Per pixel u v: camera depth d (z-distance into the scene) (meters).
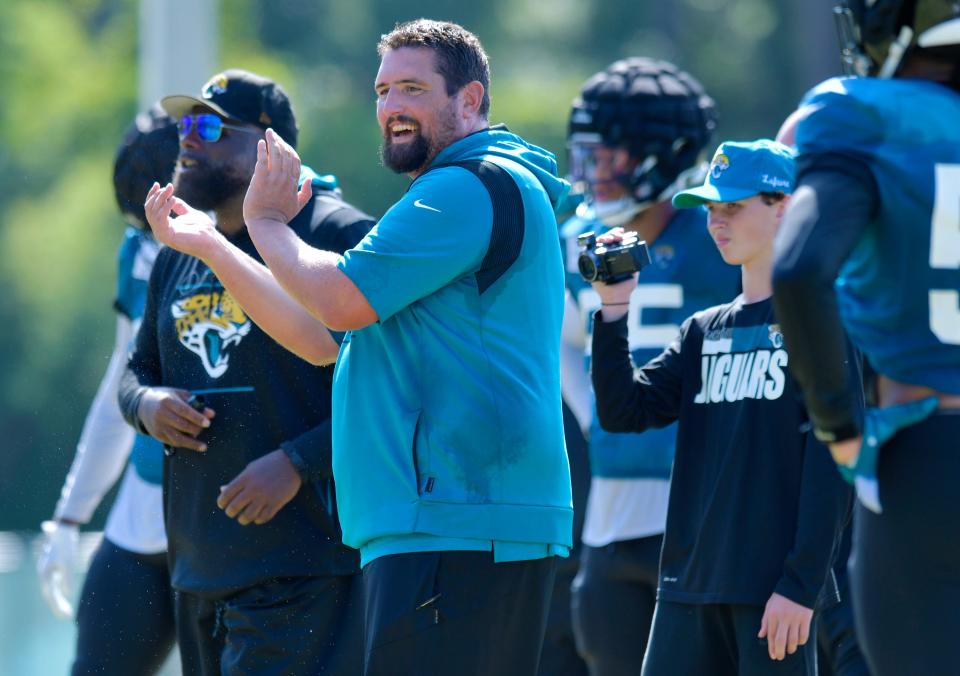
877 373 11.37
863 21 11.29
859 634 11.38
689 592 15.05
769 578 14.55
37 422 95.31
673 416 15.74
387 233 13.73
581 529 23.45
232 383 16.80
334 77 109.12
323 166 98.25
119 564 19.44
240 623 16.77
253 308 14.84
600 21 116.00
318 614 16.62
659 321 19.86
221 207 17.42
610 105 20.72
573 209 22.61
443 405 13.84
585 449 23.77
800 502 14.34
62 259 97.38
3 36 103.75
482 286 13.97
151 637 19.36
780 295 10.59
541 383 14.16
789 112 112.56
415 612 13.62
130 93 105.19
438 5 112.50
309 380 16.69
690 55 115.19
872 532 11.12
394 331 14.12
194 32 33.34
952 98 11.04
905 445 10.95
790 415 14.60
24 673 25.48
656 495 19.33
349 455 14.18
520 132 103.00
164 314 17.33
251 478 16.27
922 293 10.92
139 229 20.31
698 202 15.42
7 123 103.12
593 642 19.92
